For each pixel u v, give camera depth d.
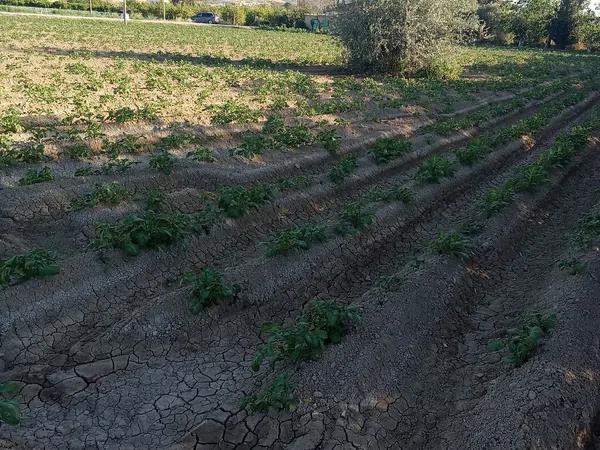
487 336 7.12
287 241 8.18
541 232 10.66
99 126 13.34
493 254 9.25
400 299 7.16
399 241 9.88
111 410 5.52
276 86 21.91
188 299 7.00
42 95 16.44
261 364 6.23
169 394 5.76
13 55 25.56
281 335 5.97
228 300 7.14
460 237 8.82
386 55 28.14
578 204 12.31
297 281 7.96
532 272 8.98
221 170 11.77
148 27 52.12
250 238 9.39
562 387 5.55
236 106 16.75
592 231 9.24
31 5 67.19
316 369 5.87
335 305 6.52
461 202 12.06
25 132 13.01
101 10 73.12
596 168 14.98
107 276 7.50
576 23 64.50
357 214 9.41
